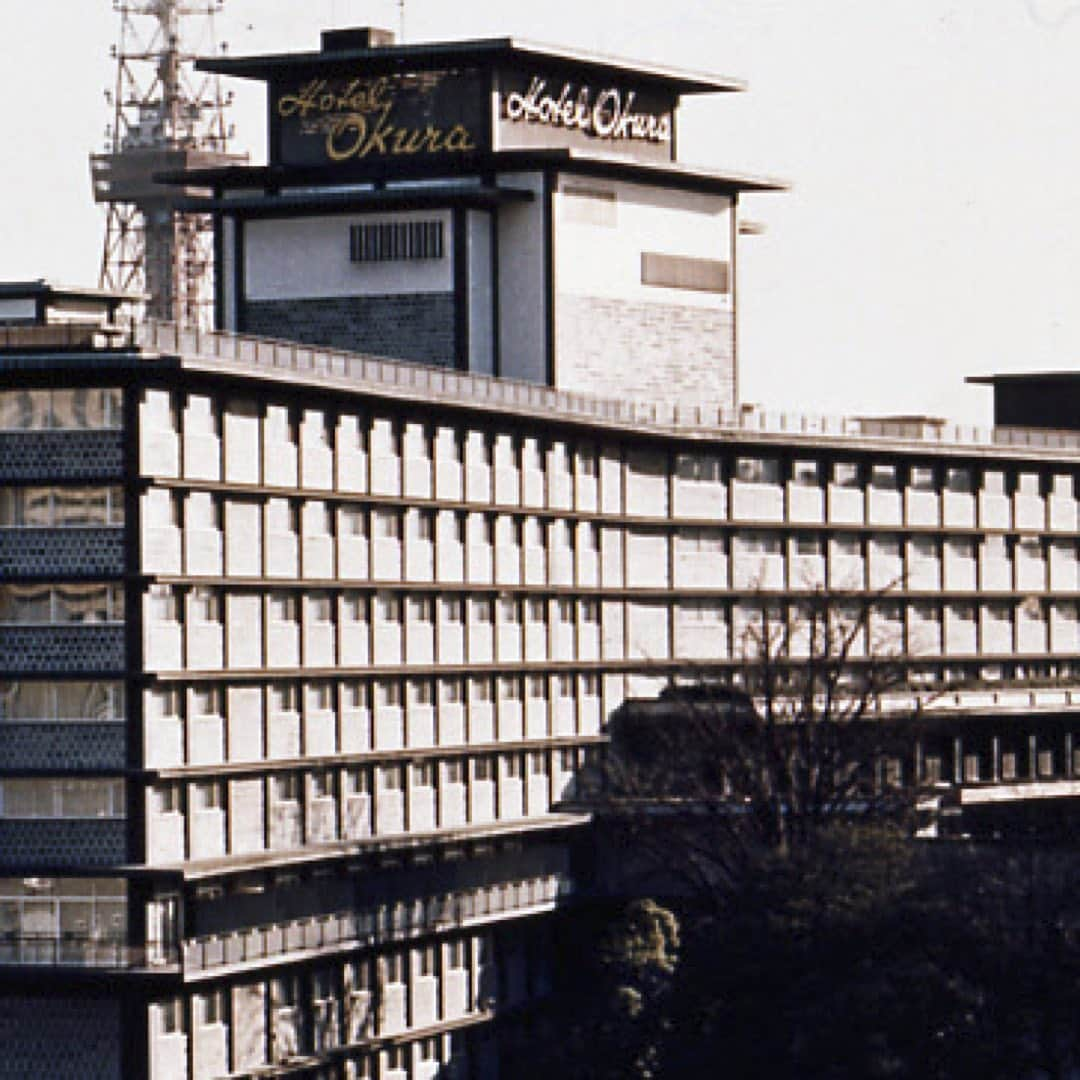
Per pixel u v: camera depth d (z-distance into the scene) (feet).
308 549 618.85
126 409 572.10
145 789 574.56
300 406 614.75
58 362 565.12
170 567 579.89
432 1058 652.48
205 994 585.22
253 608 604.08
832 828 574.15
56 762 576.61
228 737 596.70
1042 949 542.98
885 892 550.77
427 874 651.66
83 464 572.92
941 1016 531.50
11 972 572.51
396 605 648.38
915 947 541.75
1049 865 574.97
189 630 585.22
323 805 625.00
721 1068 542.57
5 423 575.79
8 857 578.25
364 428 635.25
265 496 605.31
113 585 574.15
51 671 575.79
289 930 600.39
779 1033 538.88
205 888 589.73
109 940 572.10
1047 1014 539.70
